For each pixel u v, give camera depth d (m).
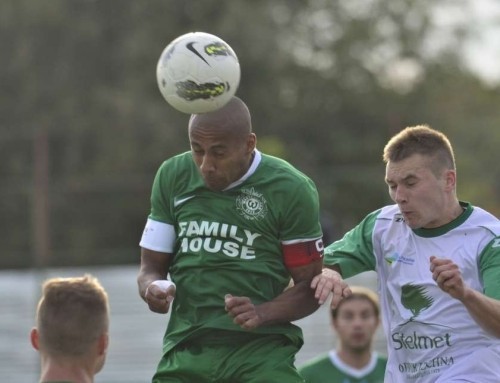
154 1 82.38
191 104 14.17
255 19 82.06
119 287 50.31
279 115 81.50
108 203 51.34
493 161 73.81
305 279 15.07
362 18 90.12
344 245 16.02
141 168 73.75
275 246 15.04
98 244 51.47
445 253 15.14
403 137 15.07
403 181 14.85
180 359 15.23
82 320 11.50
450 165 15.05
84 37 80.69
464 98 90.38
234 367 15.09
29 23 80.50
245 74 81.56
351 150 78.56
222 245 14.92
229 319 14.98
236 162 14.54
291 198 14.91
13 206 52.28
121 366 45.38
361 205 46.91
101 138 75.38
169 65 14.17
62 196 51.16
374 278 46.47
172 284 14.50
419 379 15.28
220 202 14.94
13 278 52.34
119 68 81.12
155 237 15.27
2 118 78.81
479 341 14.96
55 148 75.88
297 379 15.32
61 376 11.45
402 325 15.40
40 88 79.50
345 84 85.25
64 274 50.97
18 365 46.31
